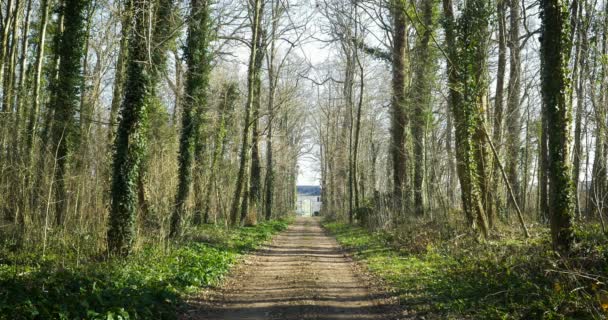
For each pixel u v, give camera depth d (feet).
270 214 145.18
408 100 82.48
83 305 23.40
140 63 44.37
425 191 86.33
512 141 78.74
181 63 75.66
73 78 60.18
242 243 66.28
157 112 69.62
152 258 42.91
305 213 405.80
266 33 100.63
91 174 50.19
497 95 68.08
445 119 87.71
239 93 103.19
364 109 149.69
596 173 43.37
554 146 33.37
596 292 23.99
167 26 59.47
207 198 89.04
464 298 30.45
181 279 35.01
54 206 48.32
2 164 47.09
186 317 27.27
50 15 72.54
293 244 76.07
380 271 44.55
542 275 29.89
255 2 86.48
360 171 155.12
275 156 170.81
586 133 44.96
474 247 48.16
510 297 28.30
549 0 33.55
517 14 77.10
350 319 27.58
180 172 65.16
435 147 81.71
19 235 45.39
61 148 57.72
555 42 33.40
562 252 31.19
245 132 89.45
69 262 38.96
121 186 43.27
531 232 54.80
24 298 23.04
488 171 58.23
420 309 29.37
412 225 69.56
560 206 32.94
